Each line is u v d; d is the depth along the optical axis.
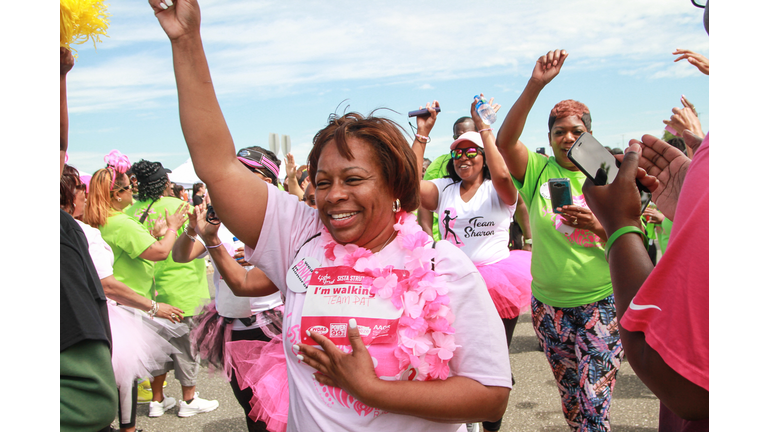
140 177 4.25
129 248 3.51
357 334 1.14
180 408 3.99
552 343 2.86
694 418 0.89
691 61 2.44
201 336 3.06
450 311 1.21
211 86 1.30
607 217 1.19
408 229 1.30
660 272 0.90
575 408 2.88
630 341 0.98
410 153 1.35
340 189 1.26
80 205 3.15
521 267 3.68
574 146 1.23
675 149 1.31
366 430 1.18
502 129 2.89
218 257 1.97
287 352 1.30
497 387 1.19
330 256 1.31
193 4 1.23
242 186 1.33
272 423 2.20
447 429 1.26
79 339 1.20
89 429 1.22
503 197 3.53
